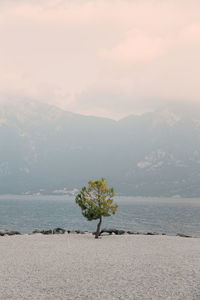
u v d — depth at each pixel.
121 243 47.06
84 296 20.48
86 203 53.84
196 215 170.25
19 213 177.00
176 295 20.36
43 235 57.12
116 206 54.38
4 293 21.25
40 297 20.41
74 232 61.28
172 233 96.00
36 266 29.86
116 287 22.36
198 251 39.25
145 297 20.05
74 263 31.23
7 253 37.81
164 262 31.38
